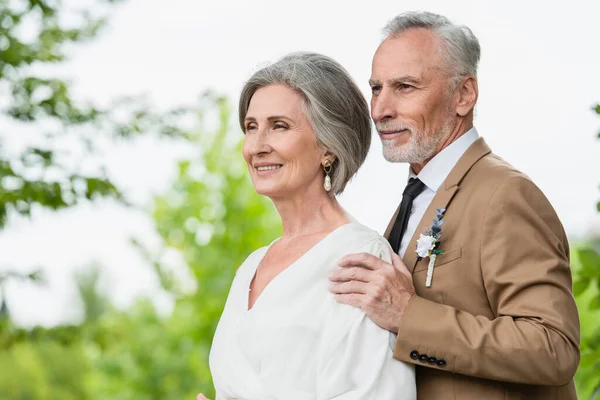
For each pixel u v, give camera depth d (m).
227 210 14.09
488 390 3.15
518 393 3.16
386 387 3.08
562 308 3.07
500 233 3.17
